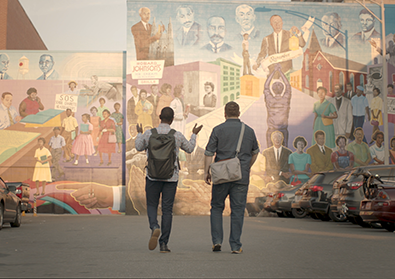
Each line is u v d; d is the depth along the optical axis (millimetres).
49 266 5500
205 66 26547
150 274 4906
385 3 28547
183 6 26781
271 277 4766
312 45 26969
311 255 6594
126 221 16859
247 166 6801
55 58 28125
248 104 26531
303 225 14500
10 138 27594
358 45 27125
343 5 27250
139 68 26469
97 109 27922
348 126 26719
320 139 26547
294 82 26750
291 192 21047
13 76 27922
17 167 27453
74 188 27391
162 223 6891
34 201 25625
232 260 5973
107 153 27656
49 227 13438
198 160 26000
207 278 4688
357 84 26953
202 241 8828
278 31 26922
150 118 26266
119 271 5105
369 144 26750
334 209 14891
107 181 27469
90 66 28141
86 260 6008
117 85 28125
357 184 13109
